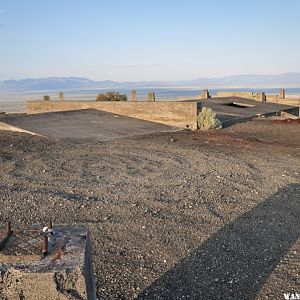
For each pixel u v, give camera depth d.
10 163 11.59
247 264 5.38
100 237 6.26
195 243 6.07
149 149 14.73
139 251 5.77
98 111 25.75
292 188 9.17
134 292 4.66
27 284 2.78
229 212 7.50
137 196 8.46
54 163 11.84
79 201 8.02
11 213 7.26
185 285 4.83
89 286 3.08
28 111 28.48
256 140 17.50
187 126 22.31
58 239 3.25
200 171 10.93
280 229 6.63
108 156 13.18
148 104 23.56
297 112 35.22
